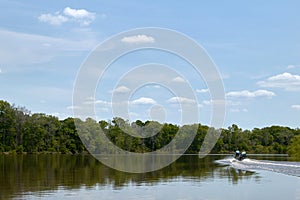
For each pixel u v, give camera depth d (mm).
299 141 115250
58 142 161375
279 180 55188
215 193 42469
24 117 160875
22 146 158250
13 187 45656
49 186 46812
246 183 51250
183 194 41562
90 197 39219
